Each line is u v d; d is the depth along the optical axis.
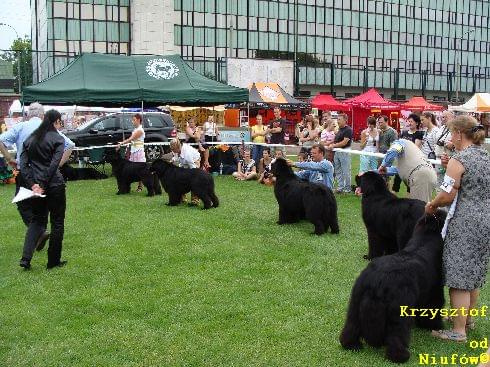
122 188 11.95
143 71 14.52
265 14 53.22
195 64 44.69
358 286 4.18
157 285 5.87
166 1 44.59
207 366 4.10
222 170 15.51
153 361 4.18
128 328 4.78
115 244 7.51
